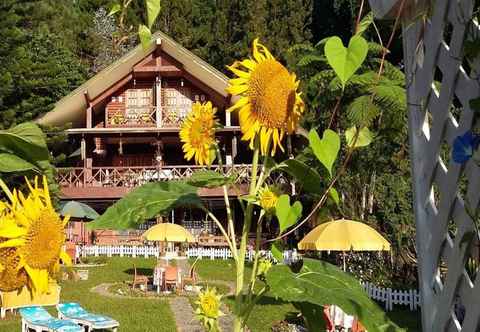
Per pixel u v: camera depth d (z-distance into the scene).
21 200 1.33
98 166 28.70
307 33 33.38
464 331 1.98
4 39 16.67
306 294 1.52
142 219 1.83
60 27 44.28
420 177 2.31
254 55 1.71
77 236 24.55
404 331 1.58
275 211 1.72
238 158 25.89
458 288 2.04
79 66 37.41
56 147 21.47
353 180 13.78
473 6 1.94
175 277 15.11
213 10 43.84
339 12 27.83
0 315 10.41
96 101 26.38
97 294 14.49
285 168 1.78
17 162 1.43
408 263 13.27
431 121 2.42
